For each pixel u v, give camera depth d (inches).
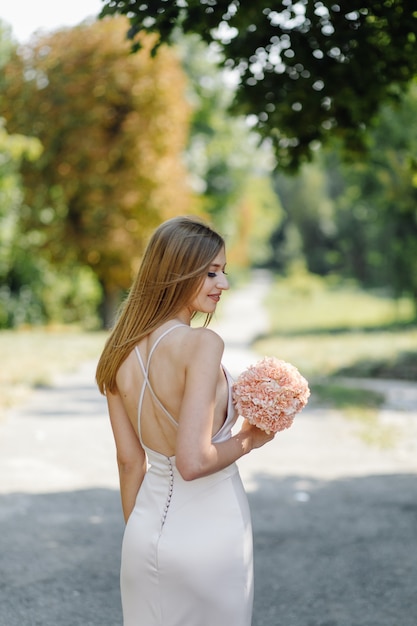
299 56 269.0
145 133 1370.6
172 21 240.4
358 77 274.1
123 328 114.7
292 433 470.3
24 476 348.5
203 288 112.5
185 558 106.9
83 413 528.4
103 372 116.2
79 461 381.1
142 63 1343.5
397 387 721.0
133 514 113.3
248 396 110.4
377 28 254.8
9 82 1362.0
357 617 192.2
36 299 1524.4
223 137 1811.0
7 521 276.5
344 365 877.8
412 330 1302.9
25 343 1067.9
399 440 445.1
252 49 272.7
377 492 325.4
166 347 109.3
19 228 1398.9
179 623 107.9
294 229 4121.6
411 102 1081.4
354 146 328.5
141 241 1395.2
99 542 253.1
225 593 108.2
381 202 1342.3
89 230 1376.7
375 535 263.0
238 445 108.4
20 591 207.8
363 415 529.3
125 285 1477.6
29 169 1379.2
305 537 261.1
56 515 285.9
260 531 268.8
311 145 325.7
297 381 112.0
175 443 107.9
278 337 1396.4
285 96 291.6
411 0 238.7
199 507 108.8
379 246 1460.4
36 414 522.3
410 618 191.0
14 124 1364.4
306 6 241.6
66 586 212.4
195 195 1637.6
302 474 362.0
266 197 3189.0
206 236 113.2
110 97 1348.4
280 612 196.1
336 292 2815.0
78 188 1366.9
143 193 1384.1
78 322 1672.0
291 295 2741.1
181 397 107.9
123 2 230.1
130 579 111.1
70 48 1354.6
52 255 1418.6
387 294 2411.4
